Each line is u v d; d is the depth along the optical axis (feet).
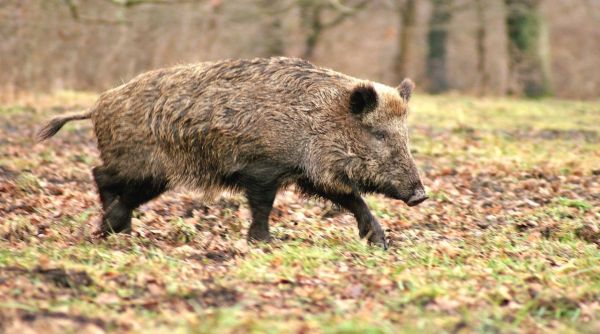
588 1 173.47
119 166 42.42
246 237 42.22
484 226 47.67
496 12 138.41
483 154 72.90
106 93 42.70
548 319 29.53
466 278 34.01
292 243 40.47
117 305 28.94
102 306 28.58
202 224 46.21
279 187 41.52
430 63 145.38
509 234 45.19
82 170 61.72
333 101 40.70
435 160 70.28
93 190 55.57
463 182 60.80
